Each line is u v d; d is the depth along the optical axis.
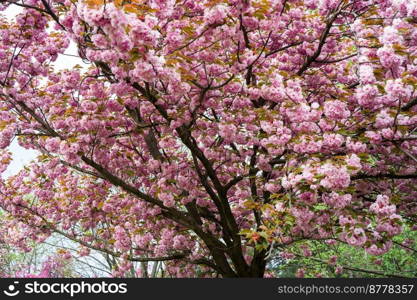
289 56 7.22
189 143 6.57
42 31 6.27
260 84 5.56
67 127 6.84
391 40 4.82
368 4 6.46
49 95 6.93
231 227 7.33
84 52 5.59
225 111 6.74
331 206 5.29
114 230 7.86
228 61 6.05
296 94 5.45
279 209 5.10
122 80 5.54
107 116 6.39
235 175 7.57
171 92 5.29
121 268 8.00
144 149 8.13
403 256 9.94
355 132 5.80
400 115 5.53
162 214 7.53
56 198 8.99
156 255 7.93
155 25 4.10
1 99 6.73
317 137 5.07
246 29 6.07
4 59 6.25
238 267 7.41
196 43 5.33
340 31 7.08
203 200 7.86
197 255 8.09
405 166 6.69
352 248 10.62
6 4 6.19
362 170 6.20
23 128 6.93
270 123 5.71
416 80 4.55
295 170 4.90
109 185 8.52
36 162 7.64
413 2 4.90
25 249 9.41
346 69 7.20
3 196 8.44
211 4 4.74
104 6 3.55
